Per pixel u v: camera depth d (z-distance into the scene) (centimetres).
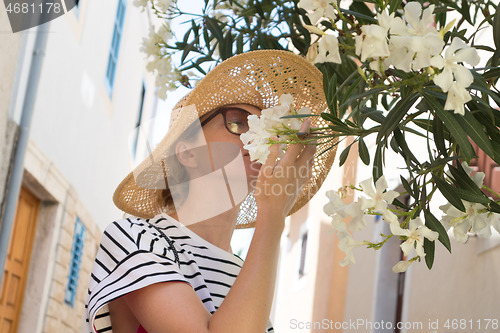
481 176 152
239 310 121
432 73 123
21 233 595
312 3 137
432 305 472
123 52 938
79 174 734
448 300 443
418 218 138
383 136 162
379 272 607
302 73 173
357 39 119
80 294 766
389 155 497
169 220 147
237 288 123
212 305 137
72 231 694
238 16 241
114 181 967
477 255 404
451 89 121
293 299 952
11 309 585
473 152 135
